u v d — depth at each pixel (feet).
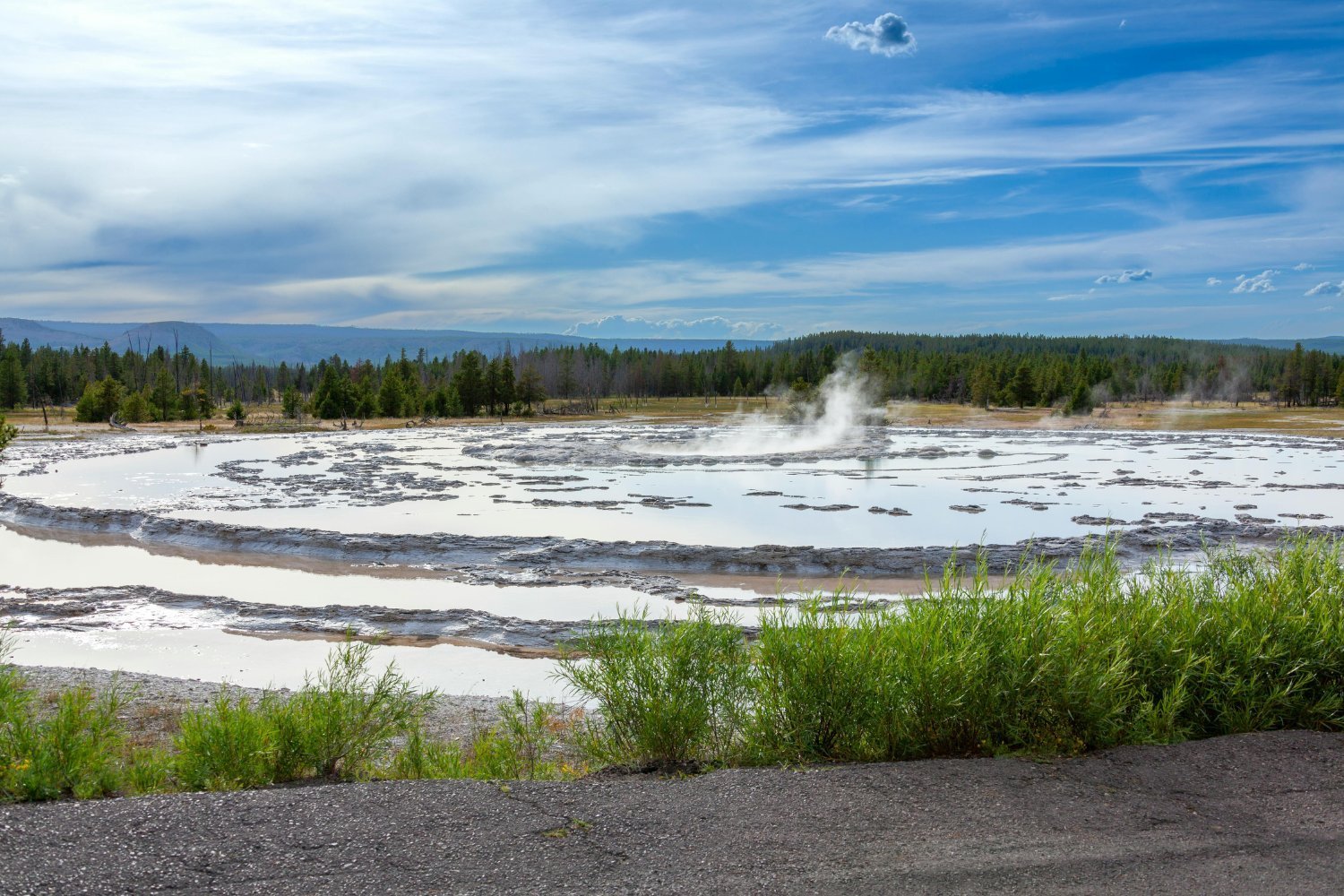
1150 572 26.63
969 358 607.37
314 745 23.61
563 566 86.48
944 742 20.20
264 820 15.35
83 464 190.39
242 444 248.93
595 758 22.77
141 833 14.73
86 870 13.39
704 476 171.01
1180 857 14.07
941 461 200.95
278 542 96.58
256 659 58.54
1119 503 130.62
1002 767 18.45
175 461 199.52
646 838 14.80
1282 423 328.90
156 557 95.45
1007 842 14.62
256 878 13.25
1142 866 13.75
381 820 15.43
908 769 18.38
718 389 596.29
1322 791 17.04
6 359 425.28
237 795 16.53
